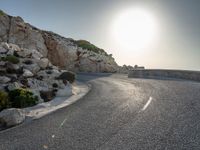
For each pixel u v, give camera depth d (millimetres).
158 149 5422
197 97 11766
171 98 12102
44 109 12016
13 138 7109
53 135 7066
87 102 12789
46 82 19344
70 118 9180
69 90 17094
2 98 11867
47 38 44625
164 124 7418
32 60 23781
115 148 5656
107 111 10000
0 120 9086
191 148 5367
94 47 64875
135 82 23094
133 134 6621
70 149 5801
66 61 46875
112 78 30906
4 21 39281
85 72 46938
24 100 12680
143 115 8828
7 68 18562
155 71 31422
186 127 6953
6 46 24516
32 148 6098
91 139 6438
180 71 26172
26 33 40562
